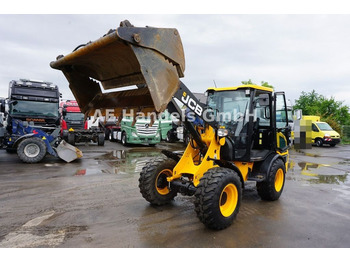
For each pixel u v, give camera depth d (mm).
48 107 11180
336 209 4844
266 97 4738
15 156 10609
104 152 12383
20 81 10633
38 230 3781
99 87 4492
